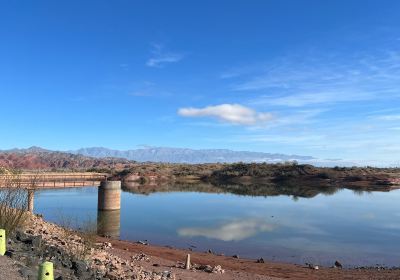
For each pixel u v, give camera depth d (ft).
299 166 561.02
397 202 262.67
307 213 197.57
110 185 182.29
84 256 41.27
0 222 37.88
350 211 208.85
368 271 79.25
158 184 467.52
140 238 122.11
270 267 79.66
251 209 212.43
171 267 60.44
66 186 176.14
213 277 55.26
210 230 141.18
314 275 72.90
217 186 444.14
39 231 49.52
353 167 566.77
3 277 24.94
